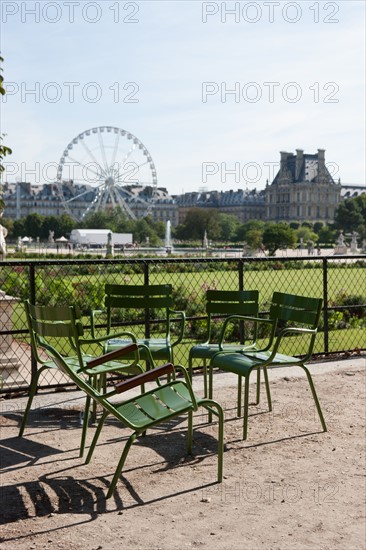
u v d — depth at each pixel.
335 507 4.30
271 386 7.45
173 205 189.62
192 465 5.02
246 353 6.21
